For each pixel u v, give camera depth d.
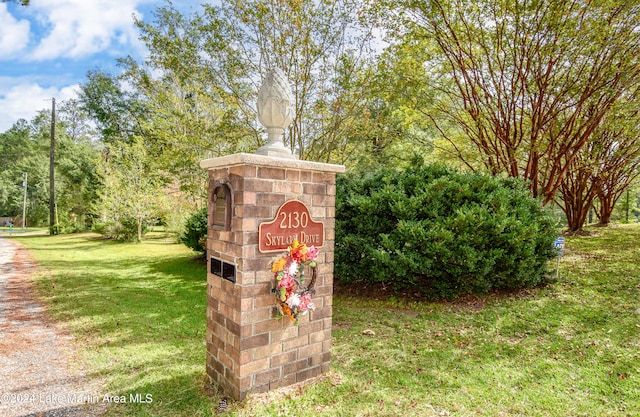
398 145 11.08
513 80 7.56
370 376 2.96
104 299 5.69
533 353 3.45
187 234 9.48
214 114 9.64
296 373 2.72
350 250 5.49
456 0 7.02
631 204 21.25
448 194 5.22
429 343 3.73
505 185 5.77
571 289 5.32
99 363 3.27
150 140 15.11
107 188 15.99
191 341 3.84
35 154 36.44
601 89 6.67
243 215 2.36
